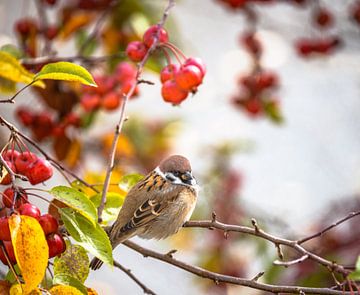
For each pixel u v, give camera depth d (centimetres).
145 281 1497
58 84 1045
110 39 1130
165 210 939
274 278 1182
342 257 1201
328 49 1322
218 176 1388
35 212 629
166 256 796
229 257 1324
